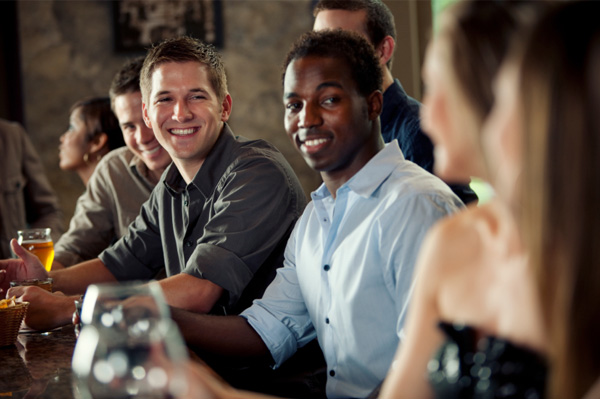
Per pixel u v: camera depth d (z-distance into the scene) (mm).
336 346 1662
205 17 5898
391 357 1590
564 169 860
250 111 6031
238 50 5988
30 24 5926
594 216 857
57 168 5980
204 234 2129
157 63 2240
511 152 917
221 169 2268
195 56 2232
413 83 4129
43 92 5965
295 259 1861
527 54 871
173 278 2045
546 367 956
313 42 1707
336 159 1681
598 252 864
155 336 825
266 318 1845
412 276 1519
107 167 2982
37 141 5973
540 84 858
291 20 6000
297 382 1891
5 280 2230
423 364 1089
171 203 2398
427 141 2574
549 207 876
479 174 1007
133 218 2895
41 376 1452
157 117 2236
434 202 1549
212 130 2256
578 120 845
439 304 1110
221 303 2107
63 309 1954
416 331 1114
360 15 2750
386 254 1555
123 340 824
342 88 1665
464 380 992
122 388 814
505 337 1009
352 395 1629
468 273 1085
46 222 4082
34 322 1923
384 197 1607
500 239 1064
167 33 5902
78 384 1382
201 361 1596
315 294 1764
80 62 5953
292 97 1706
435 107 1010
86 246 2992
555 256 894
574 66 843
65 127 5980
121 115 2768
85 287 2441
